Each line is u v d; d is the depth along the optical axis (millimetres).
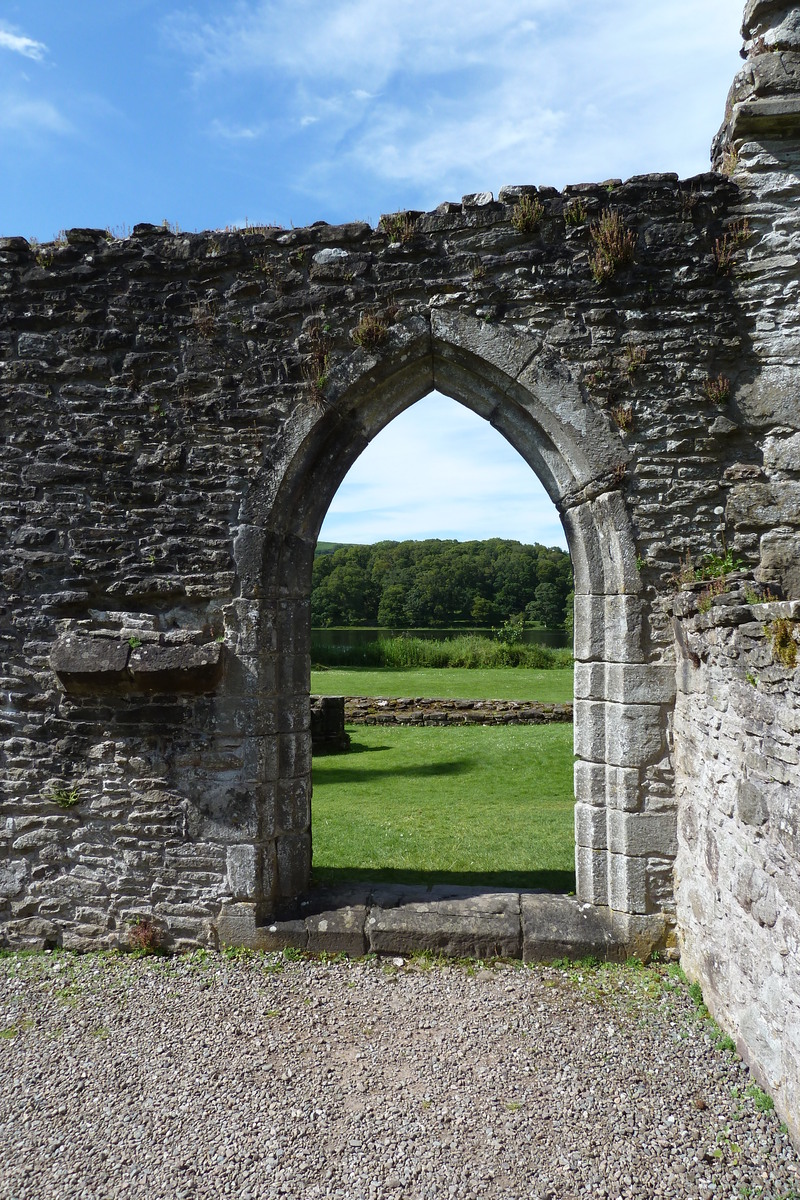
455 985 4414
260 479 4914
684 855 4496
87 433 4988
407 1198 2834
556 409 4738
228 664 4891
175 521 4949
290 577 5090
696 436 4676
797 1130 2934
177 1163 3035
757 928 3324
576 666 4922
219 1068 3666
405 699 15000
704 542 4656
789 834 2939
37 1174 2990
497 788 9273
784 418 4590
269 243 4934
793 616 2867
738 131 4672
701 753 4129
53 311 5008
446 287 4820
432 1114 3303
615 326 4730
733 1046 3670
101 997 4355
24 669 4988
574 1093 3424
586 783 4832
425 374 5051
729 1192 2826
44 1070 3668
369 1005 4223
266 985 4457
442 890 5172
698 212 4684
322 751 11938
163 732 4918
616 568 4699
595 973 4512
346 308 4898
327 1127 3232
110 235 5066
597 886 4805
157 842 4918
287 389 4914
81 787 4957
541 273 4758
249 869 4840
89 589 4969
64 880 4969
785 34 4562
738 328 4664
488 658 23781
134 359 4980
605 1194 2836
